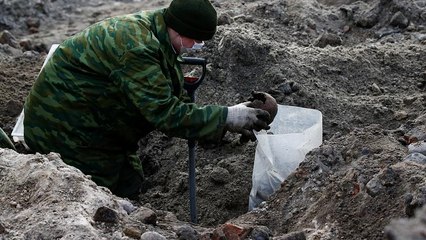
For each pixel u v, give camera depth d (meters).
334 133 5.47
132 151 5.06
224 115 4.43
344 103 5.73
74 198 3.95
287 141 4.92
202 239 3.81
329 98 5.75
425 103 5.66
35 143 4.84
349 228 3.82
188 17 4.40
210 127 4.43
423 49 6.42
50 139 4.80
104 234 3.73
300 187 4.31
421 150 4.27
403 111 5.64
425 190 3.63
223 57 6.00
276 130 5.13
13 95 6.34
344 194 3.99
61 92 4.68
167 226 4.03
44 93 4.73
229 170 5.27
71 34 8.18
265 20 7.11
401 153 4.30
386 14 7.11
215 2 7.98
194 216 4.82
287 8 7.30
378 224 3.76
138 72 4.36
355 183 4.00
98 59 4.53
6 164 4.22
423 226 3.31
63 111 4.72
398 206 3.76
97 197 3.98
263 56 6.00
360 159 4.25
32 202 3.95
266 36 6.77
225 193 5.12
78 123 4.73
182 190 5.27
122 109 4.66
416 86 6.06
